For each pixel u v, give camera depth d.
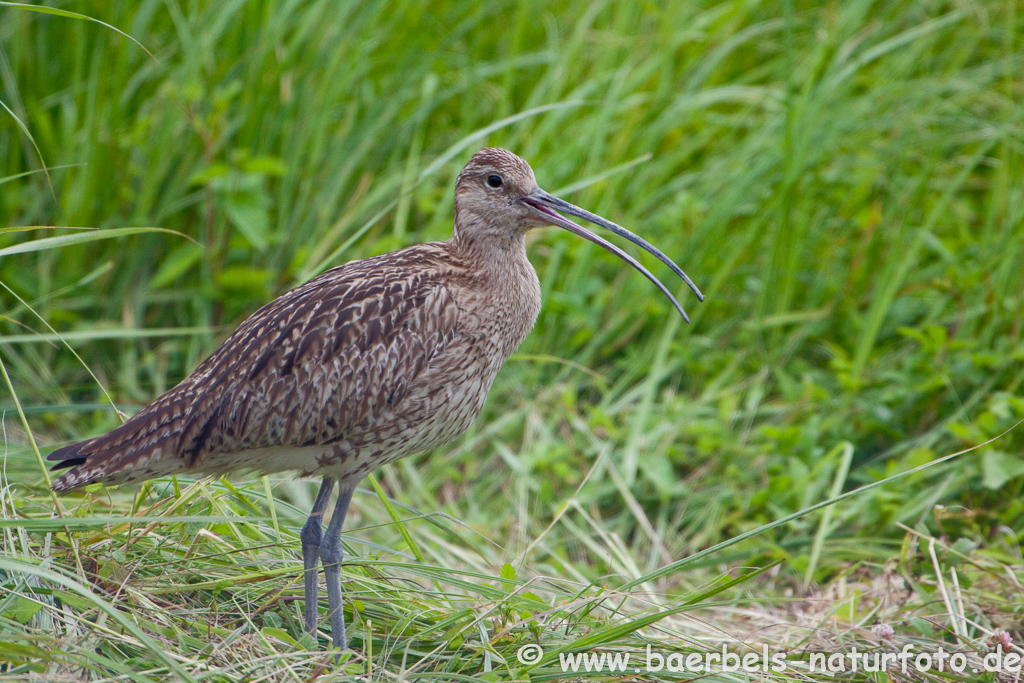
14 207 12.31
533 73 14.42
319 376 7.64
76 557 7.42
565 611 7.79
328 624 8.20
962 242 13.09
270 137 12.96
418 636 7.52
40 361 11.87
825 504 7.14
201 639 7.30
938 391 11.29
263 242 12.02
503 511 11.11
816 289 13.14
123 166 12.73
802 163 12.39
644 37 14.45
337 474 8.06
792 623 8.97
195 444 7.62
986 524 10.29
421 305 7.91
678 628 8.88
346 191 13.24
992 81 14.53
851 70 12.86
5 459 8.31
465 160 13.30
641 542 10.84
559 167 12.93
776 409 11.96
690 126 14.34
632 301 12.70
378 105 13.44
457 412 8.20
